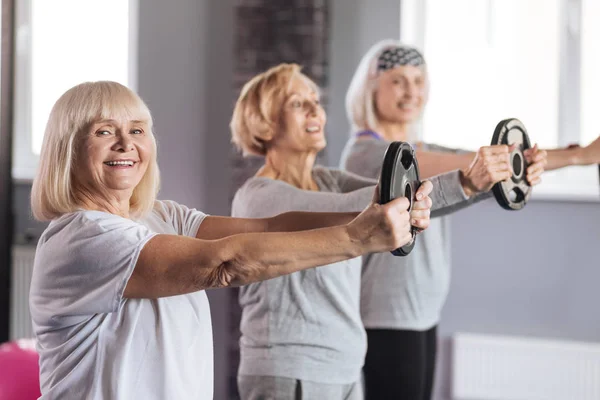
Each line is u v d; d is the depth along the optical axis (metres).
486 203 4.20
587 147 2.32
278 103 2.29
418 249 2.78
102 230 1.45
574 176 4.25
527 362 4.07
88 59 4.70
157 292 1.43
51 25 4.72
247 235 1.39
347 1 4.29
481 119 4.37
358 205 2.04
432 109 4.41
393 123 2.99
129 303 1.51
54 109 1.55
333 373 2.10
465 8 4.36
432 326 2.98
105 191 1.58
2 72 4.15
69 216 1.50
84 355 1.51
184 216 1.82
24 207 4.56
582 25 4.25
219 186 4.43
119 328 1.51
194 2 4.41
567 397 4.04
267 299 2.09
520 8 4.30
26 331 4.42
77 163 1.54
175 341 1.54
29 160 4.72
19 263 4.41
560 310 4.15
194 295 1.61
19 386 2.70
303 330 2.08
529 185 2.13
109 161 1.54
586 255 4.12
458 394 4.16
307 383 2.08
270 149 2.33
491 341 4.10
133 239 1.44
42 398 1.55
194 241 1.42
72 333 1.52
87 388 1.51
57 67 4.72
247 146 2.35
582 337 4.14
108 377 1.50
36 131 4.74
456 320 4.25
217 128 4.42
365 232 1.33
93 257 1.44
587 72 4.26
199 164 4.43
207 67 4.42
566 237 4.14
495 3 4.33
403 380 2.76
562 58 4.26
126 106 1.57
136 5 4.44
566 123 4.27
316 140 2.30
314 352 2.08
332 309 2.10
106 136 1.55
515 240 4.18
